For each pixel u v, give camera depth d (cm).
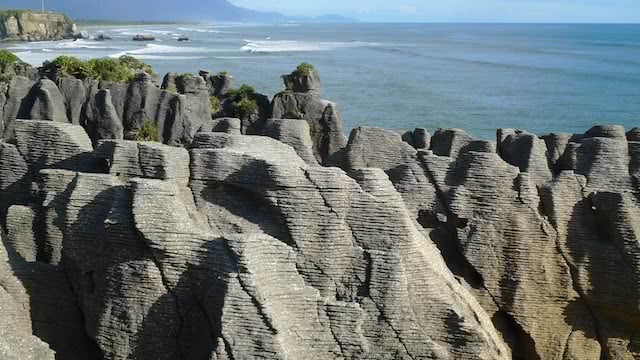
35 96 4181
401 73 16075
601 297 2361
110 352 1881
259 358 1725
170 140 4525
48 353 1762
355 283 1911
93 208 1958
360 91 12325
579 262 2377
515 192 2392
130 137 4397
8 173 2395
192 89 5197
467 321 1927
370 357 1858
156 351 1853
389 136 2731
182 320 1841
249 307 1727
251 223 1983
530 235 2378
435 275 1972
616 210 2323
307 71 5097
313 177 1945
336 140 4325
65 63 5653
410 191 2458
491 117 9838
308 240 1936
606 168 2530
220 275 1772
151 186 1844
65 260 2012
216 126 2892
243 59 18788
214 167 2038
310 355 1817
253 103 4869
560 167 2686
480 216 2394
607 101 11488
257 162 1997
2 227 2314
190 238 1828
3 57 6062
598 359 2402
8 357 1688
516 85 13788
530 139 2756
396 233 1938
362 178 1989
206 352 1789
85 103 4388
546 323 2395
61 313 2017
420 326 1922
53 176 2205
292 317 1808
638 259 2292
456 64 19075
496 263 2386
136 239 1866
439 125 9131
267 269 1792
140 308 1859
